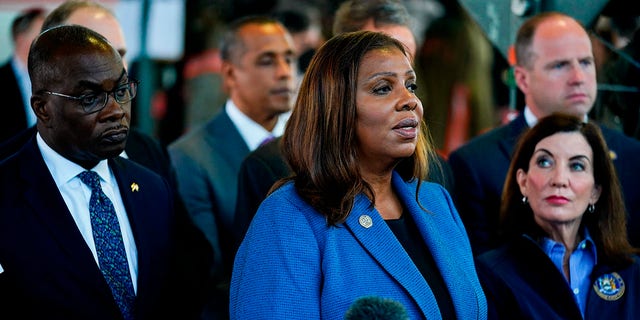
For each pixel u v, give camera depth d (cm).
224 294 588
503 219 537
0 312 421
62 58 430
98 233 450
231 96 696
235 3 868
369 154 395
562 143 513
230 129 679
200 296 495
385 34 402
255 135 684
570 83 601
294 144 395
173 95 856
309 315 368
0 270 421
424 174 425
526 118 621
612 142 609
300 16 838
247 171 536
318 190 387
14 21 756
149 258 463
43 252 430
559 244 516
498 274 505
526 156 527
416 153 420
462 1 661
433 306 377
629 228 591
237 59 687
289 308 366
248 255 382
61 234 434
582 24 643
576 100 602
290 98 696
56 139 440
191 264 490
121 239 456
